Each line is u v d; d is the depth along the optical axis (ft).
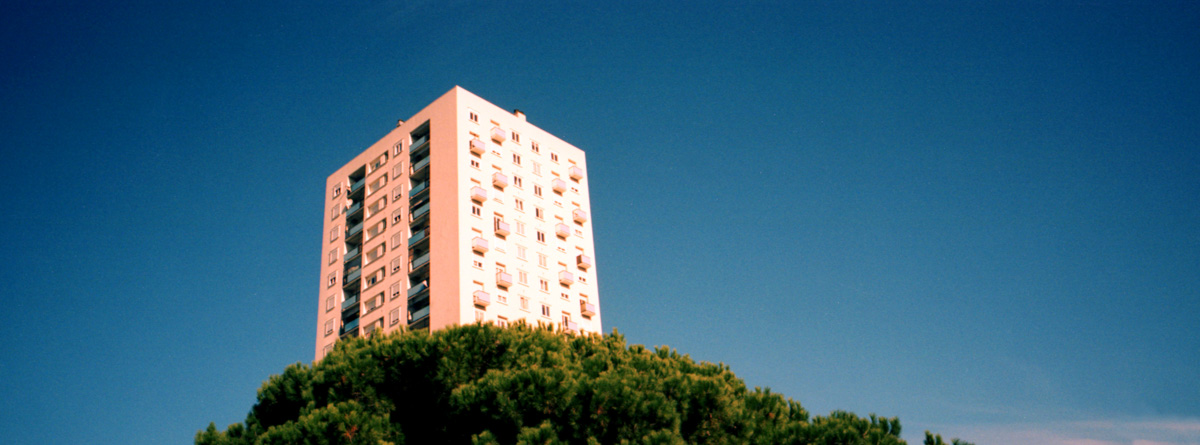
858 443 88.69
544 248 197.88
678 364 114.52
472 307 175.52
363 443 94.68
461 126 198.80
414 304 183.73
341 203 218.38
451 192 189.37
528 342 109.40
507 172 200.85
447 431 98.99
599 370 103.91
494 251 186.39
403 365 105.70
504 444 93.09
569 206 211.41
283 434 94.27
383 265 195.42
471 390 95.50
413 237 190.70
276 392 108.68
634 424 91.40
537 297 189.37
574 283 199.31
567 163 218.18
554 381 92.94
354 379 104.58
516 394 93.30
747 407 100.83
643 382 95.96
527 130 213.25
